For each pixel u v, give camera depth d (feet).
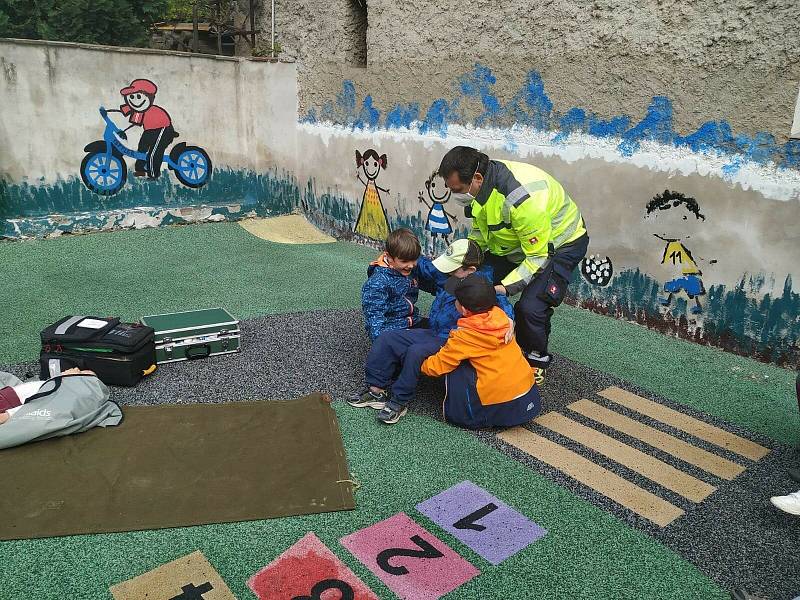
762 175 13.01
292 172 26.89
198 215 25.00
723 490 9.25
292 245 23.31
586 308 16.89
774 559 7.89
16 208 21.80
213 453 9.66
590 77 15.65
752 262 13.42
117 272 19.10
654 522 8.52
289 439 10.09
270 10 26.94
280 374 12.41
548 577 7.51
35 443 9.68
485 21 17.80
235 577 7.36
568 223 11.52
